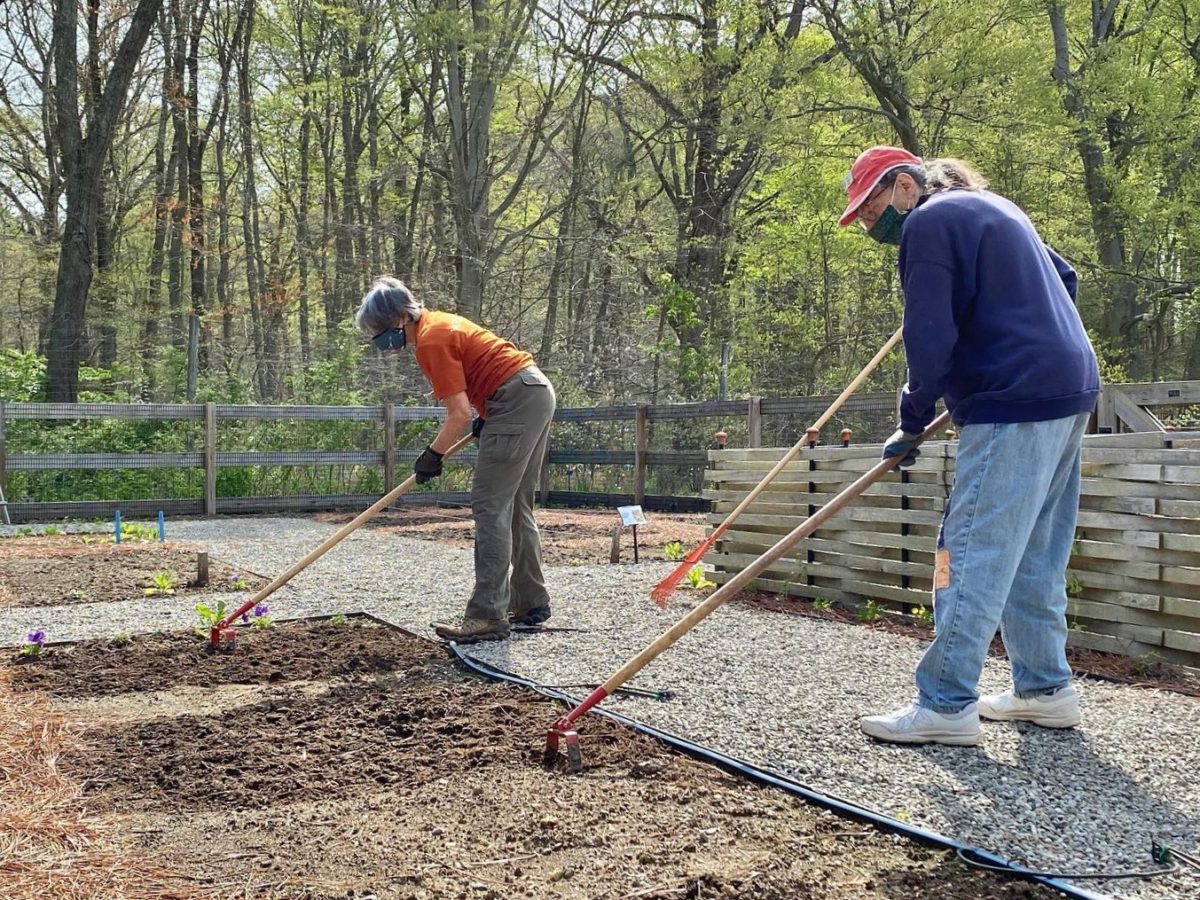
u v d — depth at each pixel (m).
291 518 12.98
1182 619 4.71
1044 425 3.47
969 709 3.59
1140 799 3.11
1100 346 19.66
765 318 22.34
